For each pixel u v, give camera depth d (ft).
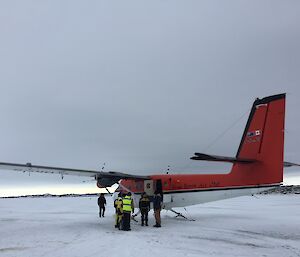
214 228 50.47
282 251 33.63
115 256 31.27
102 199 72.90
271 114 53.72
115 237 42.70
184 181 60.80
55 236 44.14
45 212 94.07
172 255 31.63
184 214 75.46
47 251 33.83
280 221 59.00
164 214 77.71
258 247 35.68
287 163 55.77
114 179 61.11
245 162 53.88
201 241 39.32
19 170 55.72
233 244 37.40
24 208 121.08
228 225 53.78
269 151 53.16
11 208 121.80
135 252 33.01
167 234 44.93
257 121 55.01
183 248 35.06
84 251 33.68
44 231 49.26
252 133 55.26
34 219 69.87
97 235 44.60
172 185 61.16
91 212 90.99
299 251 33.63
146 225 54.80
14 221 65.62
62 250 34.27
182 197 60.70
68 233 46.88
